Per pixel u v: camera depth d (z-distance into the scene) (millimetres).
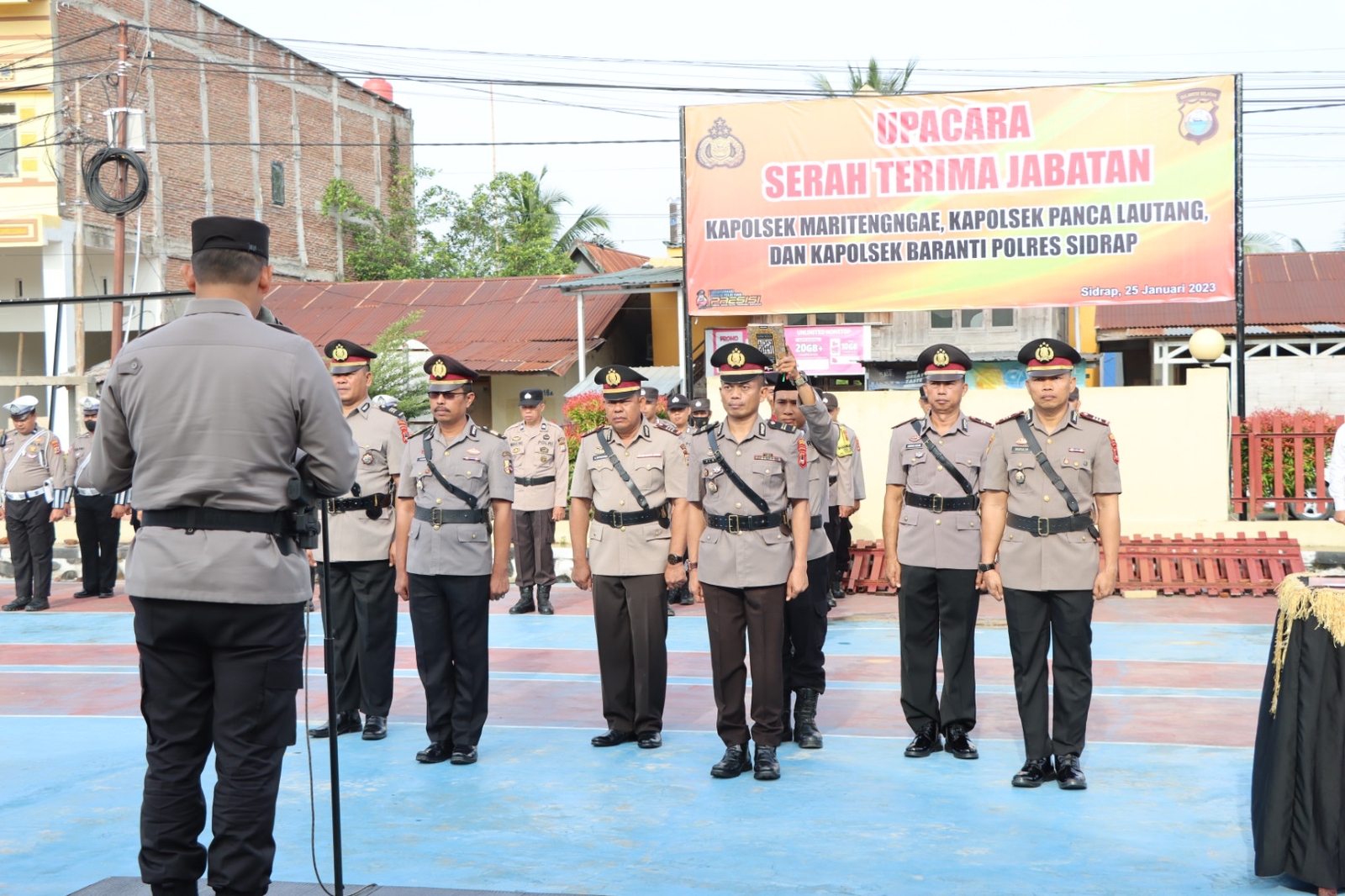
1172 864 4656
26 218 25141
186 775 3580
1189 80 13539
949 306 14195
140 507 3516
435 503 6465
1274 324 22969
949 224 14164
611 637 6762
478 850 4938
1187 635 10078
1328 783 4207
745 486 6039
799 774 6082
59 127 26219
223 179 31297
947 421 6578
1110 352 25156
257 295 3746
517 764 6371
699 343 24297
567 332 25781
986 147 14039
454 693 6477
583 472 6867
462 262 35312
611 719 6812
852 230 14359
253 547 3484
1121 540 12648
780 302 14555
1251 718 7148
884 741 6770
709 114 14570
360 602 7039
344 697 7199
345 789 5910
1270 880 4473
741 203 14570
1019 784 5750
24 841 5168
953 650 6348
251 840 3484
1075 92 13812
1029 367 5898
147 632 3490
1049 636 5895
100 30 27156
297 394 3564
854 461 11375
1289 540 12391
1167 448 12977
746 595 6102
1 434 13555
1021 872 4574
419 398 21812
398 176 38469
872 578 12984
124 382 3559
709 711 7660
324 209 35094
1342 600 4191
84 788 6043
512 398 25938
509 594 13492
